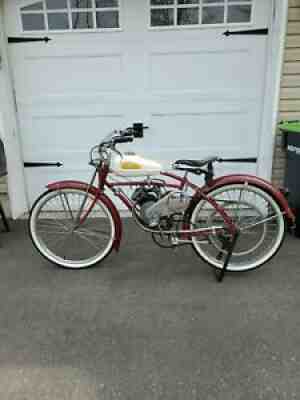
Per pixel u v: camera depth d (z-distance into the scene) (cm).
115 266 256
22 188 353
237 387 156
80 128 338
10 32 311
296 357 171
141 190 234
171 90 324
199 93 323
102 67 319
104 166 233
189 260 263
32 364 170
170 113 331
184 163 225
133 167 225
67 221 291
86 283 236
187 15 301
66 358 173
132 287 230
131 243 290
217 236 233
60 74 323
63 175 354
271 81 307
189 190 234
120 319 200
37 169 352
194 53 312
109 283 235
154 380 160
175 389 155
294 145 284
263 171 334
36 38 312
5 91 317
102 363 170
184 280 237
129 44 311
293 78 302
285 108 311
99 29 308
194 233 233
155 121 334
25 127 340
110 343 183
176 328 192
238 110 327
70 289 229
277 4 286
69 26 308
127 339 185
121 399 151
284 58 297
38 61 319
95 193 239
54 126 339
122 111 332
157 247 283
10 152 330
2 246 289
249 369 165
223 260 243
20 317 203
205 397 151
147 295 222
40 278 242
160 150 342
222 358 171
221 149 340
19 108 333
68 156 347
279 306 209
